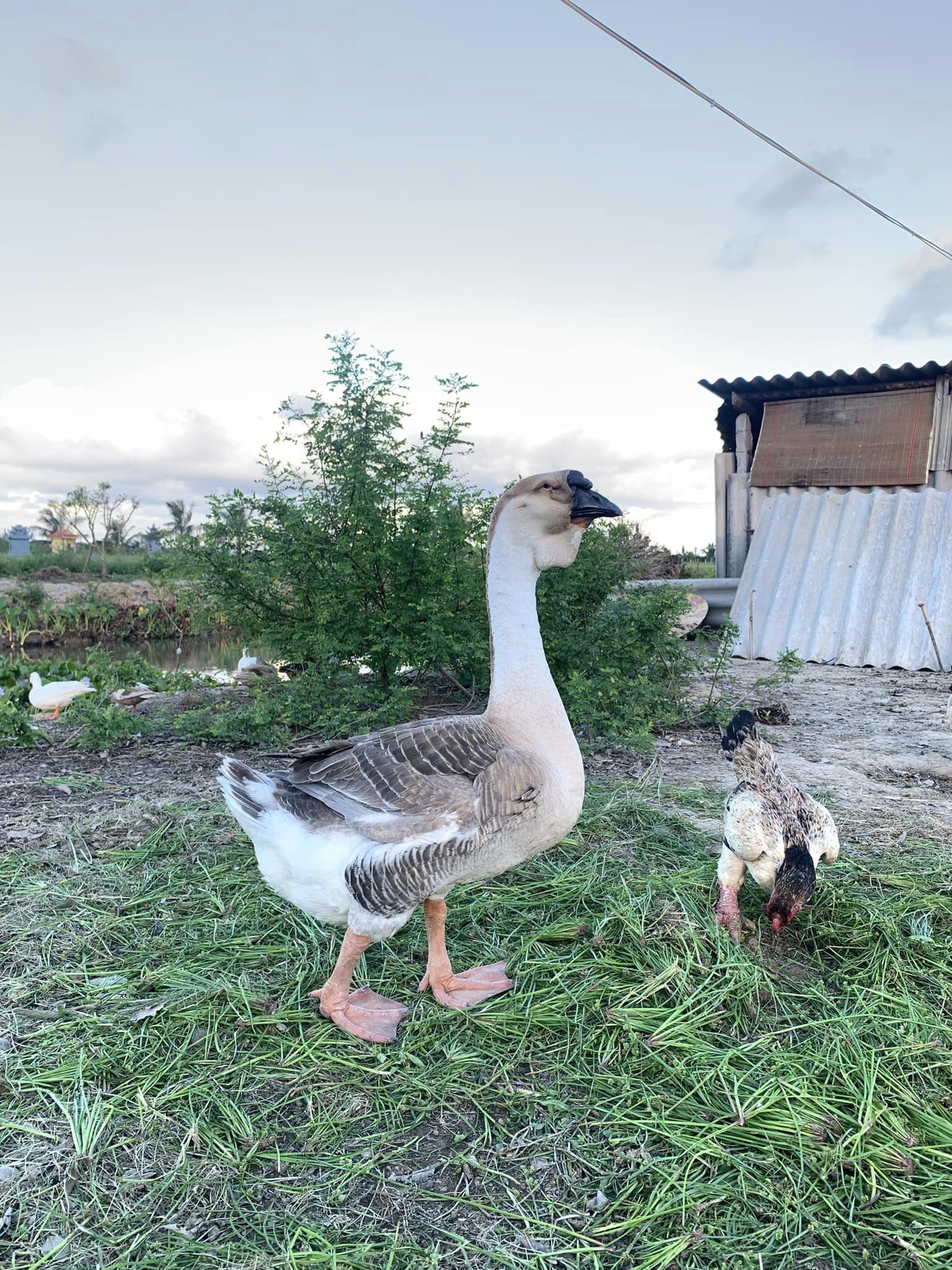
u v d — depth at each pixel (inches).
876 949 56.5
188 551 119.0
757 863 58.1
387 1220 37.4
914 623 175.8
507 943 58.2
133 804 84.0
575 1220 37.4
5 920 60.6
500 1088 44.9
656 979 51.9
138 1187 38.9
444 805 45.8
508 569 51.7
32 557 554.9
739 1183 39.2
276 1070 46.1
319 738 109.8
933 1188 39.2
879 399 201.6
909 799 88.0
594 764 99.9
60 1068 45.6
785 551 198.7
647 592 131.7
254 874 67.6
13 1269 34.7
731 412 227.1
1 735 111.9
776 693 146.1
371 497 113.5
